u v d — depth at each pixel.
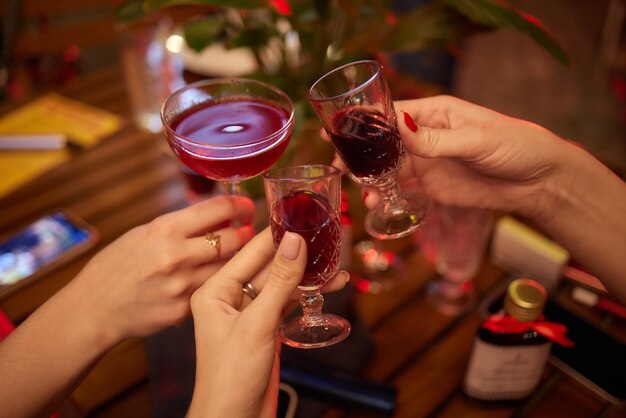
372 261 0.72
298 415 0.58
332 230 0.51
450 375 0.62
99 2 1.18
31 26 1.13
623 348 0.59
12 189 0.82
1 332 0.62
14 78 1.12
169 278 0.54
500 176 0.60
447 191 0.64
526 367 0.56
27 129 0.91
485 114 0.60
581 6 2.19
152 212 0.79
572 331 0.60
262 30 0.67
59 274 0.71
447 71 1.31
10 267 0.71
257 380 0.46
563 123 1.67
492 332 0.55
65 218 0.78
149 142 0.90
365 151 0.54
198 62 0.87
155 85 0.90
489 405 0.59
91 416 0.60
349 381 0.59
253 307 0.46
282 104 0.56
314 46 0.66
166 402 0.59
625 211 0.59
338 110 0.51
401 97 0.76
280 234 0.50
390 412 0.58
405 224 0.60
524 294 0.55
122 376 0.62
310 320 0.56
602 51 1.74
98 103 0.98
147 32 0.88
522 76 1.90
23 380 0.53
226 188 0.61
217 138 0.54
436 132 0.56
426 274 0.71
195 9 1.08
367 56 0.67
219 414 0.45
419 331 0.66
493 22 0.58
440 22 0.65
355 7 0.66
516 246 0.68
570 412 0.58
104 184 0.83
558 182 0.59
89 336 0.54
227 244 0.56
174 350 0.62
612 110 1.70
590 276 0.66
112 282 0.55
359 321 0.64
